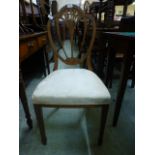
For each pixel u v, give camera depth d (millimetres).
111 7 2111
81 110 1223
